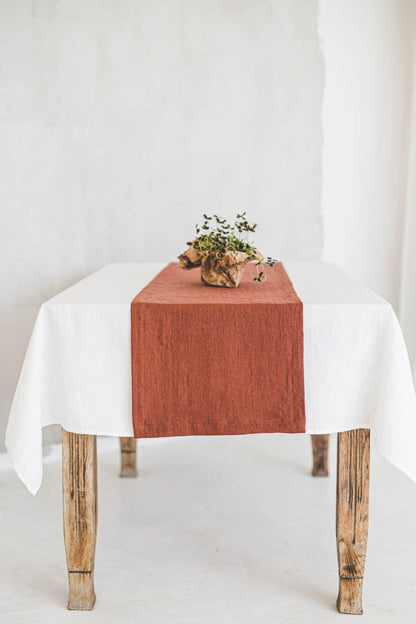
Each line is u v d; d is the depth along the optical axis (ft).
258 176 10.47
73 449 6.04
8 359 9.96
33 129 9.52
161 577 6.75
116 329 5.88
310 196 10.69
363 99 10.57
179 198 10.25
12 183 9.56
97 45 9.57
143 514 8.13
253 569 6.90
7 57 9.26
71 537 6.10
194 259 7.25
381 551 7.20
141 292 6.64
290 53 10.21
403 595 6.42
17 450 5.83
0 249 9.70
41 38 9.34
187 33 9.85
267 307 5.83
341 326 5.84
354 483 6.01
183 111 10.03
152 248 10.30
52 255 9.92
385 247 11.09
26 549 7.29
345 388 5.93
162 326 5.86
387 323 5.81
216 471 9.41
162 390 5.94
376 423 5.80
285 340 5.86
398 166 10.81
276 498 8.54
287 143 10.47
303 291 6.71
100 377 5.94
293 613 6.14
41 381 5.98
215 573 6.82
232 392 5.95
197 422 5.99
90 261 10.10
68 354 5.92
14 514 8.12
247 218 10.54
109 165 9.91
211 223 10.44
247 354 5.90
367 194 10.87
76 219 9.92
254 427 6.00
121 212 10.08
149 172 10.08
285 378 5.91
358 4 10.29
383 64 10.50
